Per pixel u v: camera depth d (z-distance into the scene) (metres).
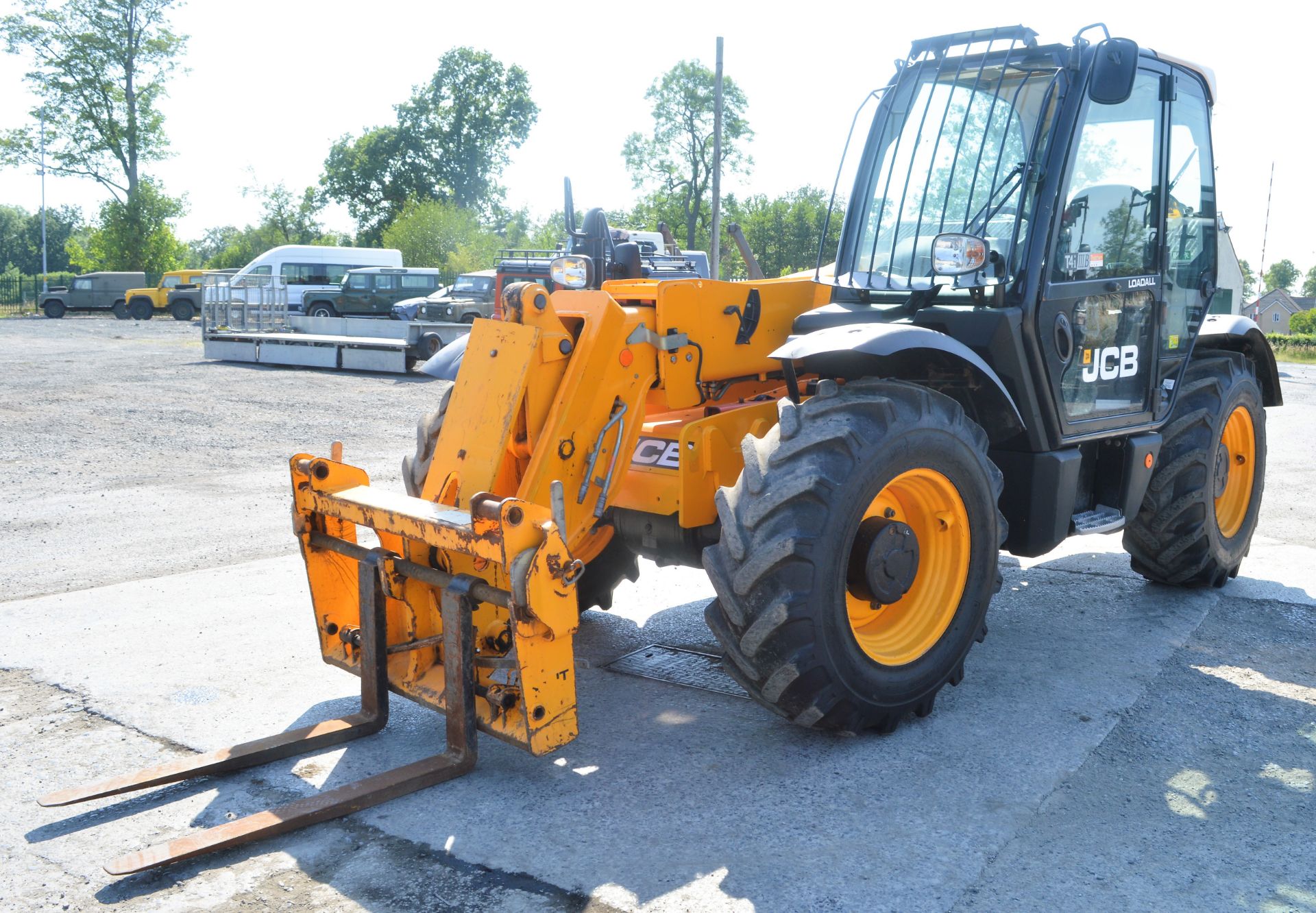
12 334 27.41
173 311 35.97
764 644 3.17
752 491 3.21
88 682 4.01
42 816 3.01
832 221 4.38
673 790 3.13
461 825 2.92
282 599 5.09
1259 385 5.37
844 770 3.25
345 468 3.64
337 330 22.09
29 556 5.93
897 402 3.37
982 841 2.81
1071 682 3.99
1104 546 6.28
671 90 55.88
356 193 61.94
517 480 3.52
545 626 2.95
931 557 3.69
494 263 50.69
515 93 63.06
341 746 3.45
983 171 3.96
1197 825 2.89
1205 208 4.89
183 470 8.76
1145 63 4.22
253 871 2.70
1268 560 5.86
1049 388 3.86
